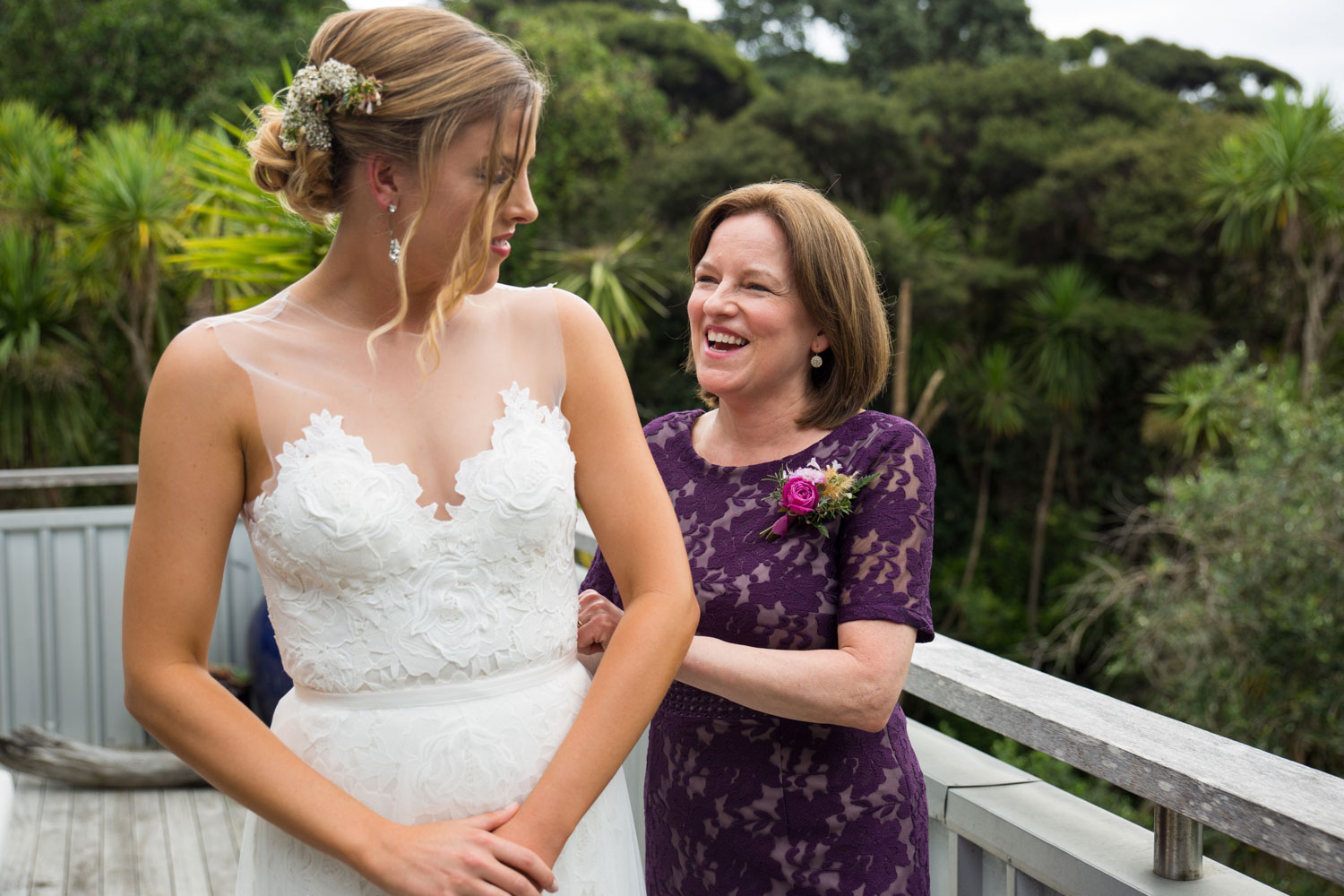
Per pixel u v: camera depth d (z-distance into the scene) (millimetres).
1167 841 1120
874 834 1245
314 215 1019
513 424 1016
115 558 3656
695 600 1060
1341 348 11758
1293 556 6805
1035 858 1250
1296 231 11016
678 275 12086
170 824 2990
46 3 12344
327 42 963
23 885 2615
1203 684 7133
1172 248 13109
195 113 11891
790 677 1154
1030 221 14508
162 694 919
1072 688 1287
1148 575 8094
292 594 981
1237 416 8172
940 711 10188
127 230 7578
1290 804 938
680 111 17734
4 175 8633
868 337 1316
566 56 14664
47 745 3197
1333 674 6652
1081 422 14117
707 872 1286
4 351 7887
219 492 956
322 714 992
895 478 1252
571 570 1091
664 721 1343
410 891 896
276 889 1017
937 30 20594
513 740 1011
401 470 972
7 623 3553
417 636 976
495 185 924
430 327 923
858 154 15289
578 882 1050
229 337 966
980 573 14031
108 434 10273
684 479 1391
